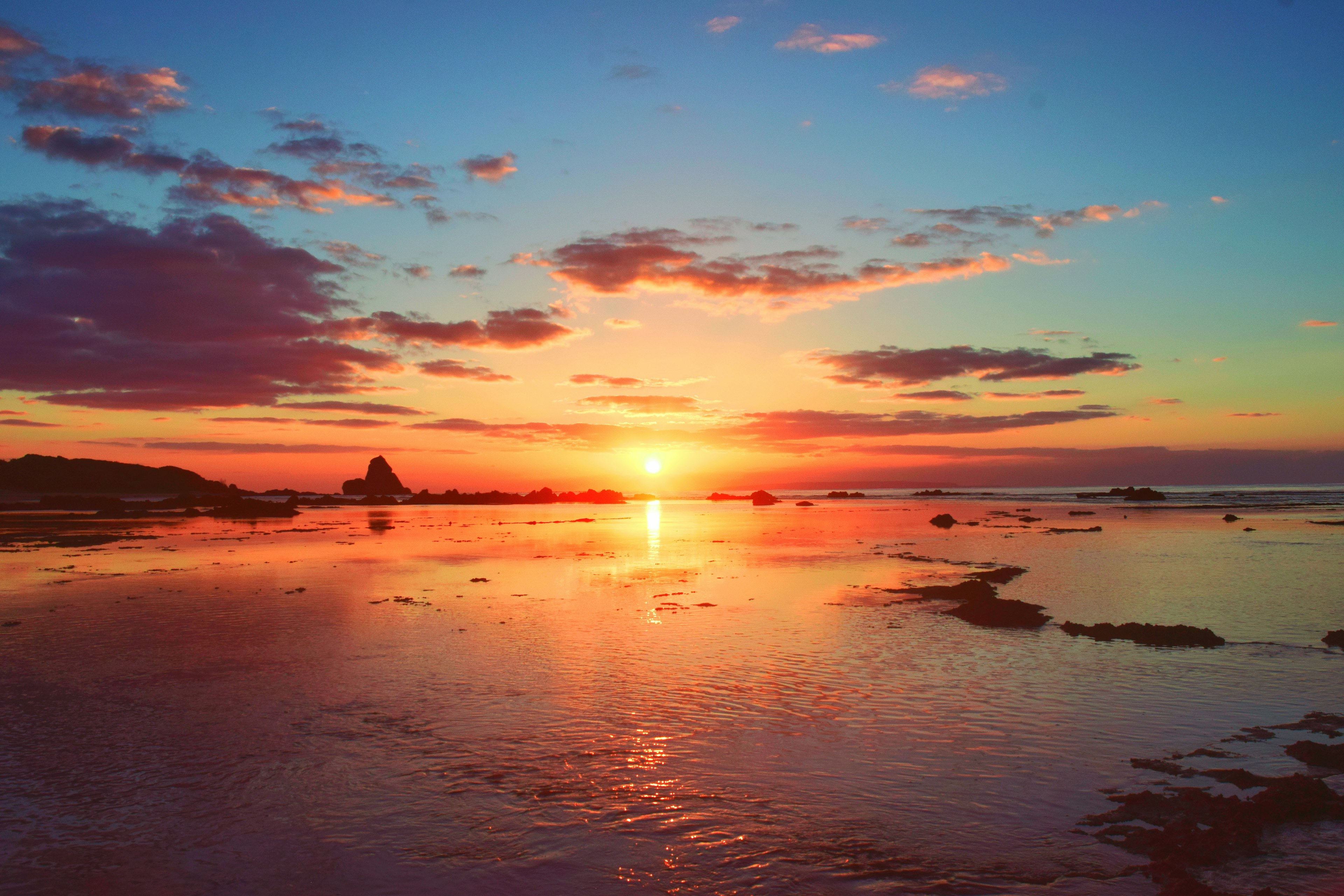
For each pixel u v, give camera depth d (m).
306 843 8.71
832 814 9.27
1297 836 8.49
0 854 8.46
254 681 15.23
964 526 63.25
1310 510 78.56
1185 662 16.33
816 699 13.78
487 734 12.14
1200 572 30.69
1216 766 10.55
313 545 48.31
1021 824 8.96
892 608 23.30
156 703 13.83
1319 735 11.73
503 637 19.34
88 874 8.05
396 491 185.62
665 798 9.77
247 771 10.72
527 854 8.43
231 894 7.70
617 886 7.79
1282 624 20.20
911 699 13.79
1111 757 10.95
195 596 26.28
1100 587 27.16
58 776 10.59
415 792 10.01
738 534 57.69
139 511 97.94
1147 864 8.00
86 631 20.16
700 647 18.05
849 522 74.44
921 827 8.91
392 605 24.28
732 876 7.92
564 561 37.75
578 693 14.28
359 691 14.51
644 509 121.81
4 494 148.25
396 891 7.72
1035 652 17.38
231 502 102.25
